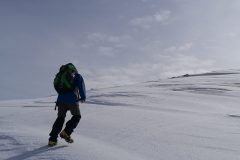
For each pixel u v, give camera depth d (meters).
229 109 22.02
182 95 28.44
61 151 7.39
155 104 22.66
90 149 7.79
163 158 7.80
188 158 7.88
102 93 29.58
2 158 7.08
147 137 10.34
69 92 7.98
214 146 9.50
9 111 18.00
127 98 25.27
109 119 13.92
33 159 6.94
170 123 13.43
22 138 8.54
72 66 8.04
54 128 7.89
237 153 8.72
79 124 12.40
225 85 37.03
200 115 17.23
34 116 15.01
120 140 9.75
